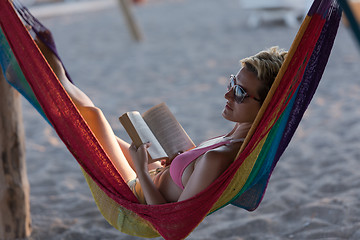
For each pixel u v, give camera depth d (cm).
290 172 618
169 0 2697
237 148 306
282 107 289
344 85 1002
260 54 301
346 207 499
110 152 357
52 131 835
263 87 295
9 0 302
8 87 438
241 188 323
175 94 1033
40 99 326
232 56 1330
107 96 1040
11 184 457
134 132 327
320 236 459
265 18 1834
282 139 319
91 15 2256
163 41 1591
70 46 1579
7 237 468
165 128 346
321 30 278
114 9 2427
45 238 482
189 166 314
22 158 463
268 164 327
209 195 298
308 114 850
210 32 1678
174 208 304
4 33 317
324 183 569
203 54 1375
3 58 346
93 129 354
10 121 446
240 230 482
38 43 371
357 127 760
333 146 695
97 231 495
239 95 299
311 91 308
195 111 909
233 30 1686
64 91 314
